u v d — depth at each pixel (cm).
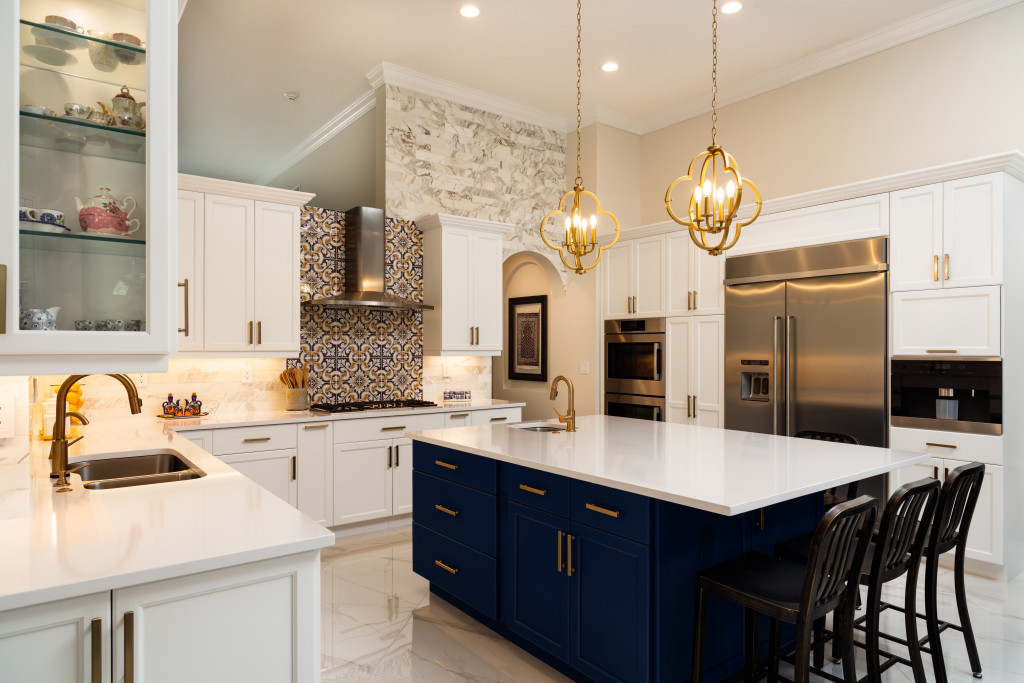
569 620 243
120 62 146
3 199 130
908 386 377
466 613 312
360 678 250
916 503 212
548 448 277
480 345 518
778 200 436
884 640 280
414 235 513
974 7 392
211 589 138
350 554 398
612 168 588
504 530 279
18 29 133
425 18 418
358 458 434
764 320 448
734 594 200
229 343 408
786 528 266
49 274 138
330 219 479
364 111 570
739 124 530
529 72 502
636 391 543
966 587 341
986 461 345
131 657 128
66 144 141
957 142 404
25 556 134
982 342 347
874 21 421
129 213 146
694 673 214
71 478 210
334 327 480
